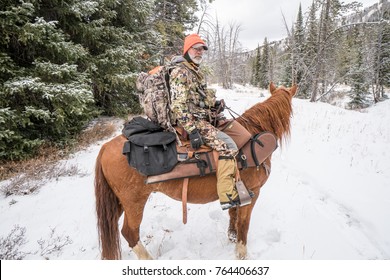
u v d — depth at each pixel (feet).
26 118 18.61
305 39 74.33
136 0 29.53
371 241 11.66
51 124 21.94
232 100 55.01
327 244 11.22
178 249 10.98
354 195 15.62
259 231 12.04
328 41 59.11
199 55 8.23
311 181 17.47
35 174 16.97
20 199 14.43
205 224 12.60
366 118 38.01
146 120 9.12
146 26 34.30
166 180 8.48
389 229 12.46
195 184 8.79
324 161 21.15
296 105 47.29
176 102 7.64
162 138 8.55
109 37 27.45
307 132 29.45
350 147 24.54
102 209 9.32
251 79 195.11
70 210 13.67
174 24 46.26
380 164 20.59
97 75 26.27
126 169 8.84
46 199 14.60
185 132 8.59
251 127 9.80
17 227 11.84
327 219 13.00
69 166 19.03
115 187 9.12
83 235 11.78
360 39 94.22
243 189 8.57
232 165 8.36
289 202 14.53
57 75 20.07
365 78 75.66
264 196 15.23
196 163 8.51
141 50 29.71
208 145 8.45
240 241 10.23
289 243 11.22
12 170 17.65
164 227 12.44
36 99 20.56
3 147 17.74
